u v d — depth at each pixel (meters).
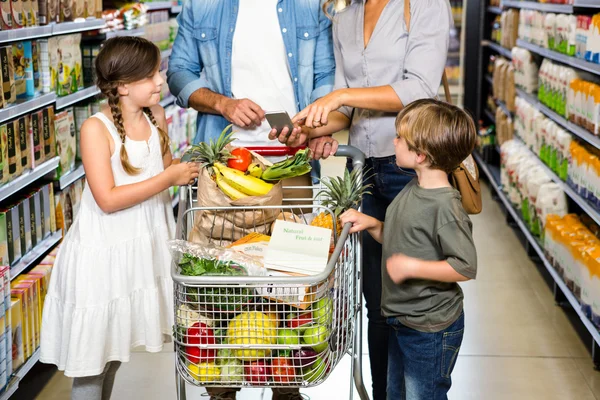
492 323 4.45
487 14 8.51
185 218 2.49
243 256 2.12
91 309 2.51
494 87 7.54
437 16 2.69
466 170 2.62
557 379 3.75
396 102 2.62
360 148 2.87
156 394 3.59
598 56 4.06
